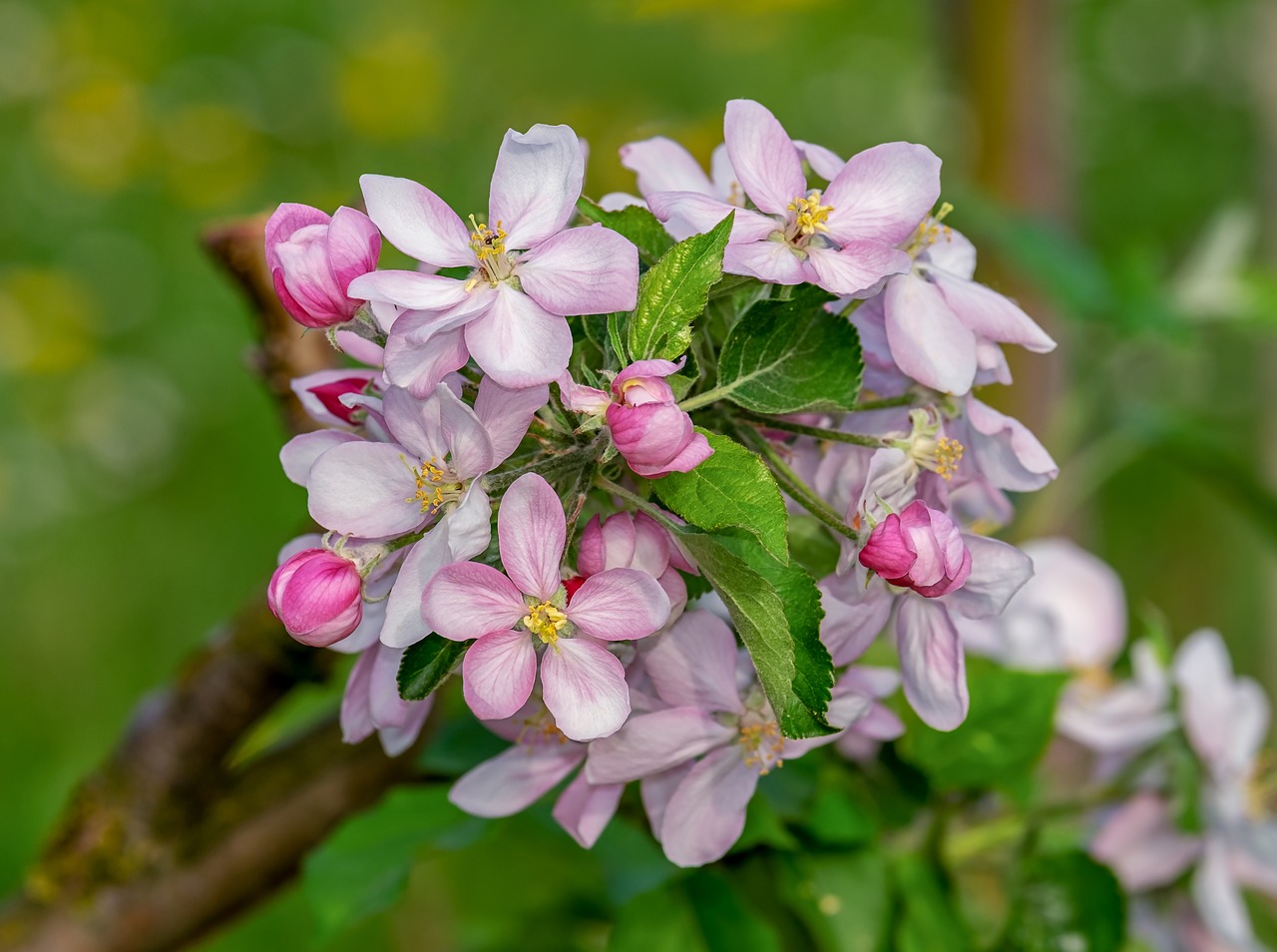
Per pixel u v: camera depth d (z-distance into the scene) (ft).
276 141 5.41
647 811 1.40
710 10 4.12
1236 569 5.31
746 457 1.21
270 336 1.76
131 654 5.40
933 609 1.34
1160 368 4.85
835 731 1.24
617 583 1.23
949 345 1.29
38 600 5.47
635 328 1.23
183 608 5.51
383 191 1.26
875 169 1.28
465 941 1.98
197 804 1.77
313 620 1.26
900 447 1.32
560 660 1.24
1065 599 1.88
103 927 1.75
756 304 1.28
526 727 1.38
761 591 1.22
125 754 1.77
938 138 3.19
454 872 2.21
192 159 5.41
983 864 1.71
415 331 1.21
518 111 5.22
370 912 1.56
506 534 1.22
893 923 1.57
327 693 2.01
